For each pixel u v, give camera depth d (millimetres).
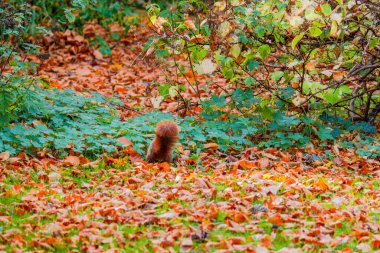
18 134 12164
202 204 9562
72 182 10945
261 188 10266
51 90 15203
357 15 13234
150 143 12336
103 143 12625
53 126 13383
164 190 10336
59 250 8180
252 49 13469
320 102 14164
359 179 11508
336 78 12664
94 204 9641
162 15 13859
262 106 13477
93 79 18500
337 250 8219
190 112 14867
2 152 11781
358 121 14711
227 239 8320
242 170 11883
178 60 21578
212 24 13141
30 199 9836
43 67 19812
